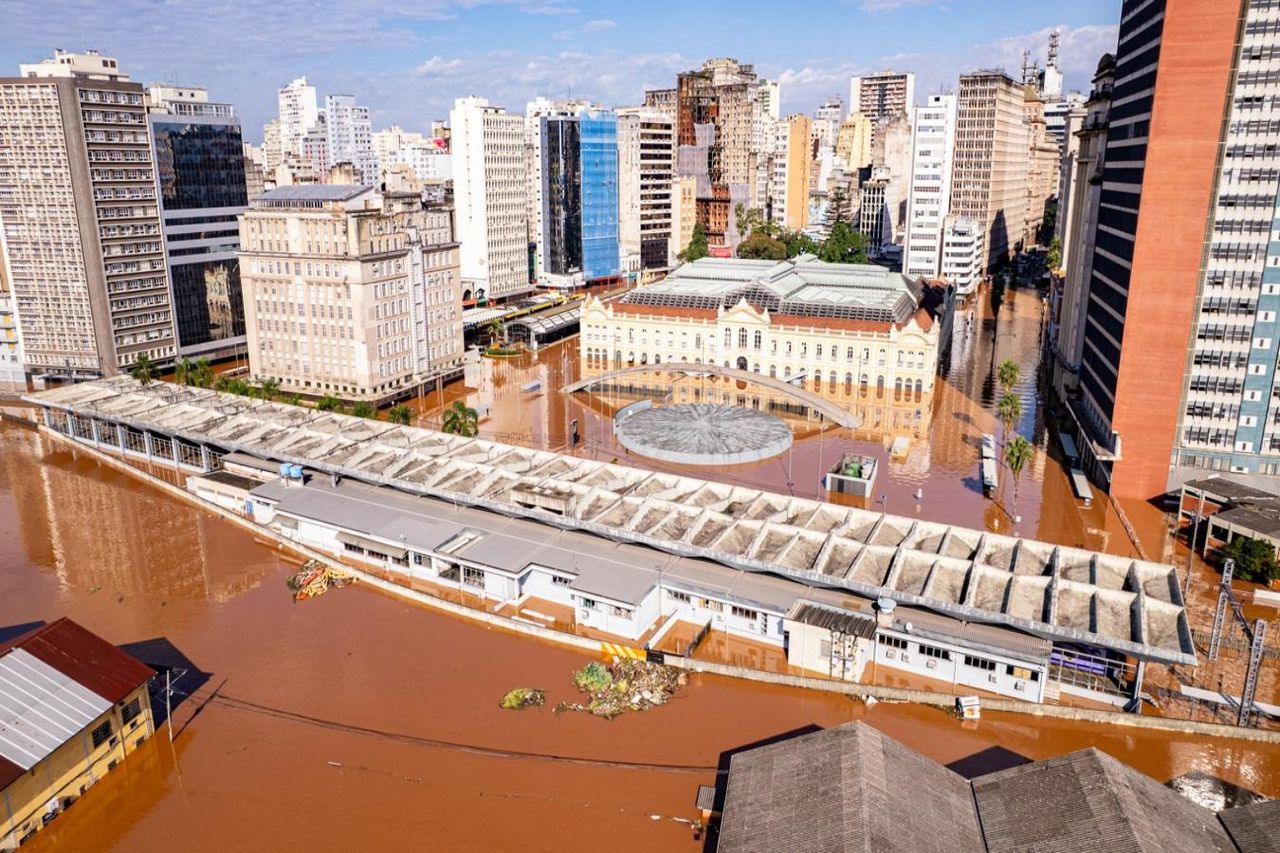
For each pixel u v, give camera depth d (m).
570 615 95.81
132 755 73.94
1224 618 92.69
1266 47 106.81
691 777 71.06
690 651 87.50
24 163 177.25
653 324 198.00
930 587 85.62
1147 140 114.50
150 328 193.62
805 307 190.88
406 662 87.25
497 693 82.19
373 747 74.69
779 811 61.00
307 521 111.75
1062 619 81.12
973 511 123.56
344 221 160.12
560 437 156.38
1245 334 115.44
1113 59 155.38
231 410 143.88
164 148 190.62
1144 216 116.12
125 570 107.62
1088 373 147.38
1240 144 110.12
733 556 92.88
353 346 167.00
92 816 67.31
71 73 178.88
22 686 69.62
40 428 163.50
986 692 81.50
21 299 187.38
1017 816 60.50
